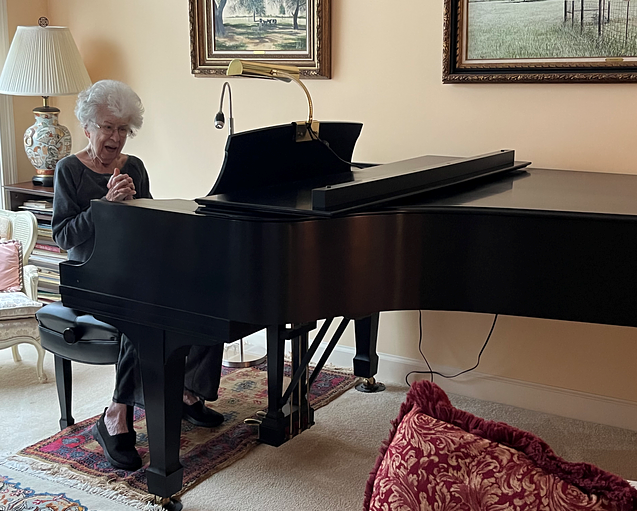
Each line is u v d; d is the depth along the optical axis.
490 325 3.34
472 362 3.42
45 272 4.29
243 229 2.01
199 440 2.94
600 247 2.04
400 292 2.18
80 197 2.80
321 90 3.61
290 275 2.02
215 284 2.10
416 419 1.18
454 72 3.23
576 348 3.17
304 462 2.79
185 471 2.69
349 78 3.52
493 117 3.21
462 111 3.27
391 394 3.46
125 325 2.36
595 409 3.17
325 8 3.46
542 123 3.11
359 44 3.46
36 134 4.20
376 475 1.21
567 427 3.13
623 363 3.09
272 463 2.78
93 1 4.24
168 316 2.22
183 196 4.16
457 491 1.07
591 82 2.95
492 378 3.38
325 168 2.67
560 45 3.00
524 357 3.29
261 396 3.38
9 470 2.68
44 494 2.52
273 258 2.01
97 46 4.28
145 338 2.32
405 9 3.31
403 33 3.34
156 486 2.45
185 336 2.23
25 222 3.68
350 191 2.09
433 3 3.24
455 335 3.44
